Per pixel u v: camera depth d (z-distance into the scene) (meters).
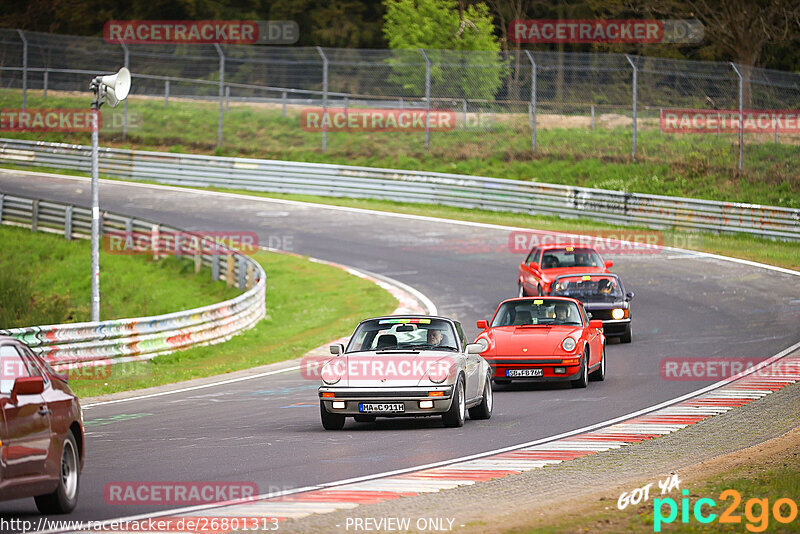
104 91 81.25
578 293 86.50
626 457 42.19
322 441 47.09
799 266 121.69
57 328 75.31
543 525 29.14
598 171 170.12
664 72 174.62
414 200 167.50
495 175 174.38
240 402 62.31
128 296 120.06
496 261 127.06
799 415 52.53
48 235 144.50
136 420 55.62
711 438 46.69
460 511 31.81
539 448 44.53
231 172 180.50
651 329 90.38
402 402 49.22
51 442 31.39
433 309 102.00
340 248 136.75
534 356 63.84
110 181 185.75
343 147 195.00
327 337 92.88
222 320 93.12
